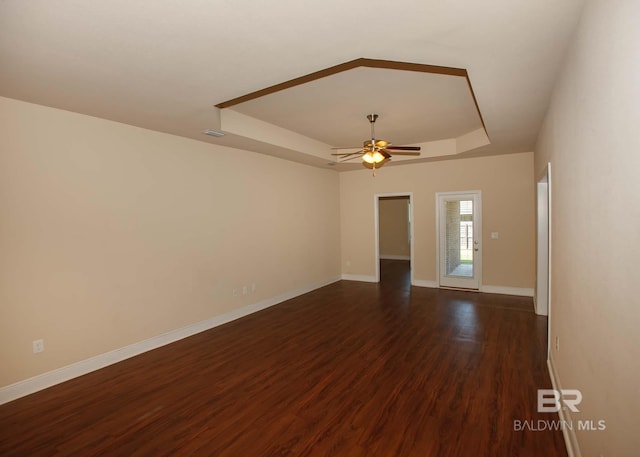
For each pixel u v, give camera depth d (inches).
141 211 151.0
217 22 73.5
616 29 50.0
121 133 144.3
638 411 43.0
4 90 106.8
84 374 129.7
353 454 83.4
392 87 136.7
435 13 69.7
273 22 73.6
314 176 272.8
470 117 178.7
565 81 89.4
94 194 134.6
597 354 62.0
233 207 197.9
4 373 110.4
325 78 127.8
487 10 68.5
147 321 152.9
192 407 105.8
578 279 78.2
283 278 237.5
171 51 86.2
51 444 89.0
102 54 86.7
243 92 114.0
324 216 285.4
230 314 194.9
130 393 115.0
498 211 241.9
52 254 122.2
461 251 259.0
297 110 165.0
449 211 261.4
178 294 166.7
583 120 70.8
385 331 171.9
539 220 187.2
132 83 105.1
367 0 65.5
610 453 54.1
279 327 182.2
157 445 88.2
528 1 65.2
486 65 93.7
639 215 42.6
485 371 125.8
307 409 103.5
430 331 170.1
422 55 88.7
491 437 88.7
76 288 128.6
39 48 82.7
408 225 434.6
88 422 98.5
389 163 264.7
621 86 48.4
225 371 130.6
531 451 83.4
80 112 129.3
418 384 117.2
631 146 45.1
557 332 110.6
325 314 204.2
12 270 112.3
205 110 131.0
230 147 195.3
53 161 122.8
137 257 149.3
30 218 116.6
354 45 84.0
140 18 71.4
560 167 101.9
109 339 138.8
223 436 91.4
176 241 165.8
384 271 352.8
